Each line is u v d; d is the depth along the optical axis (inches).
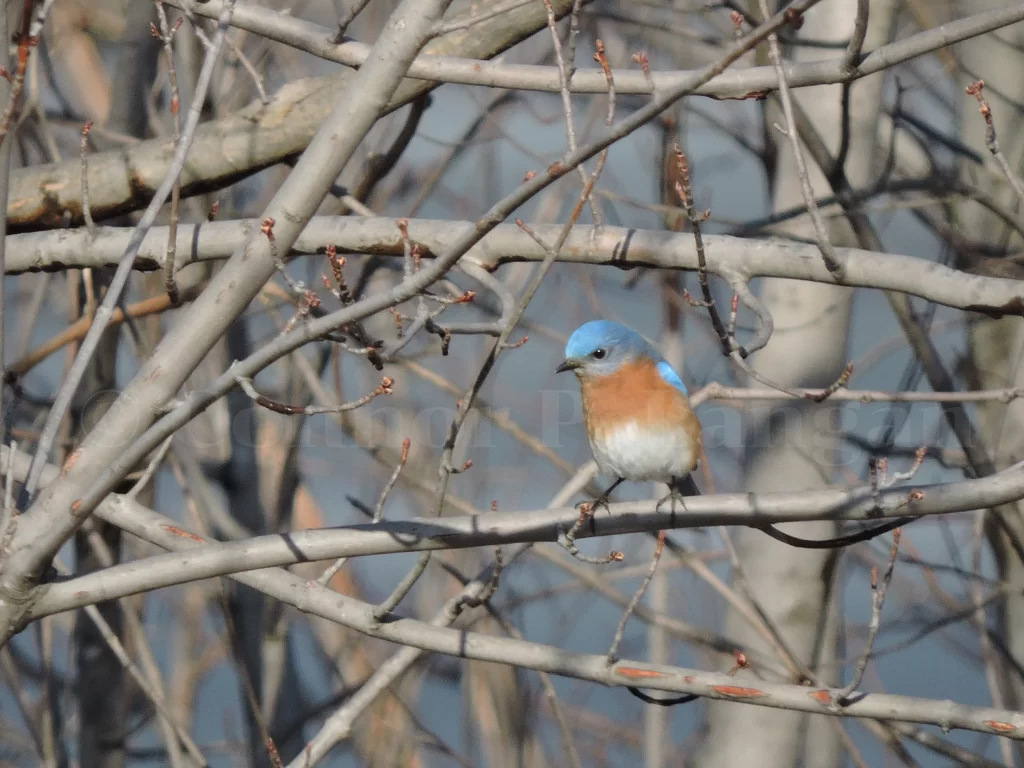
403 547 300.0
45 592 282.4
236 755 606.2
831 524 451.5
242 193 559.5
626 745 639.1
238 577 319.9
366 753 537.6
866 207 452.1
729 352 300.0
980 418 486.3
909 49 327.9
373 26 539.2
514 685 525.3
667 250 353.1
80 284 515.5
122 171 408.5
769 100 482.0
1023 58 511.5
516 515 306.8
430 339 538.0
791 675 412.2
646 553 574.9
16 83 254.8
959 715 291.6
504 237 368.8
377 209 570.9
